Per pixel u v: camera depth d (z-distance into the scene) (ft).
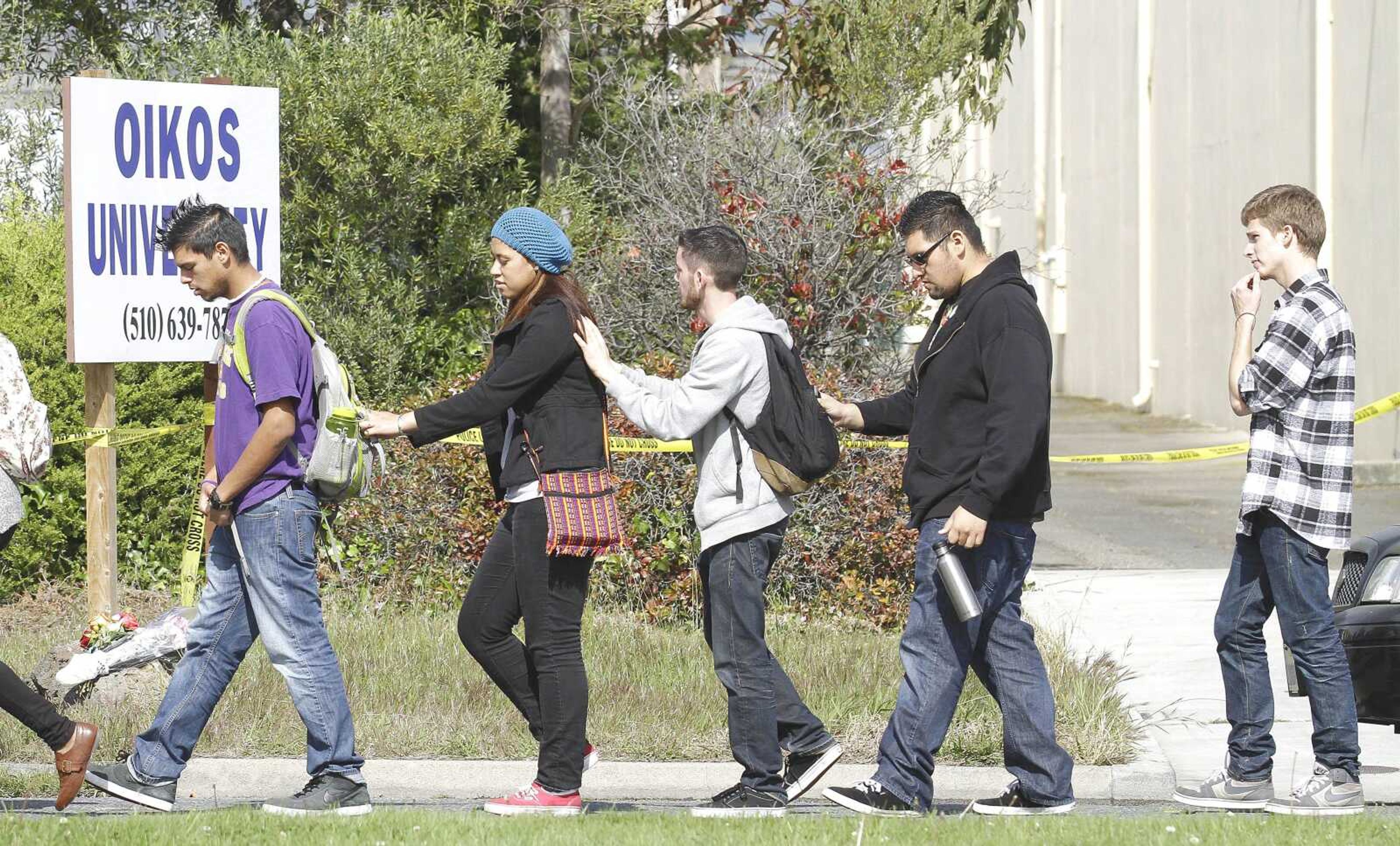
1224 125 288.92
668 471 113.91
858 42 148.46
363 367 132.16
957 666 65.67
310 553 66.80
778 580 114.01
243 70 128.67
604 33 158.81
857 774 80.23
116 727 79.87
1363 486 212.84
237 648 68.13
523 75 163.53
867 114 146.00
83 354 92.27
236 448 66.64
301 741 81.35
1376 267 226.17
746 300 67.77
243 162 96.43
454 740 81.92
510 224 66.59
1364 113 228.84
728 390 65.46
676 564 113.50
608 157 147.33
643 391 65.62
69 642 100.32
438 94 132.46
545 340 65.46
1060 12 396.37
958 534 62.75
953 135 154.61
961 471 64.64
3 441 68.23
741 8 161.48
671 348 134.82
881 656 97.55
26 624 110.42
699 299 67.46
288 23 152.46
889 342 137.90
